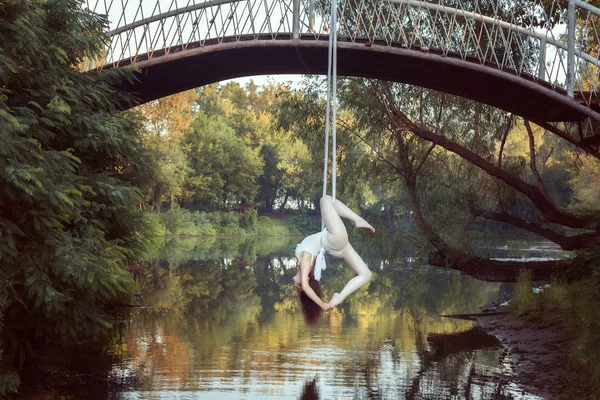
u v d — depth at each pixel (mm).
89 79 11336
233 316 15734
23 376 9578
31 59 9547
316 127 18719
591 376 9039
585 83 20125
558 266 18141
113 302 16609
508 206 19219
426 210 19375
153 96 14359
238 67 13852
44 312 9750
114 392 8875
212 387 9234
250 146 75812
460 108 18172
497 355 11672
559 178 48438
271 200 79312
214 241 50969
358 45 12414
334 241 4434
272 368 10477
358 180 19562
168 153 54656
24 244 9008
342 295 4363
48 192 8344
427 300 19234
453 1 17219
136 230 12531
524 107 13680
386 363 10977
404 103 18281
